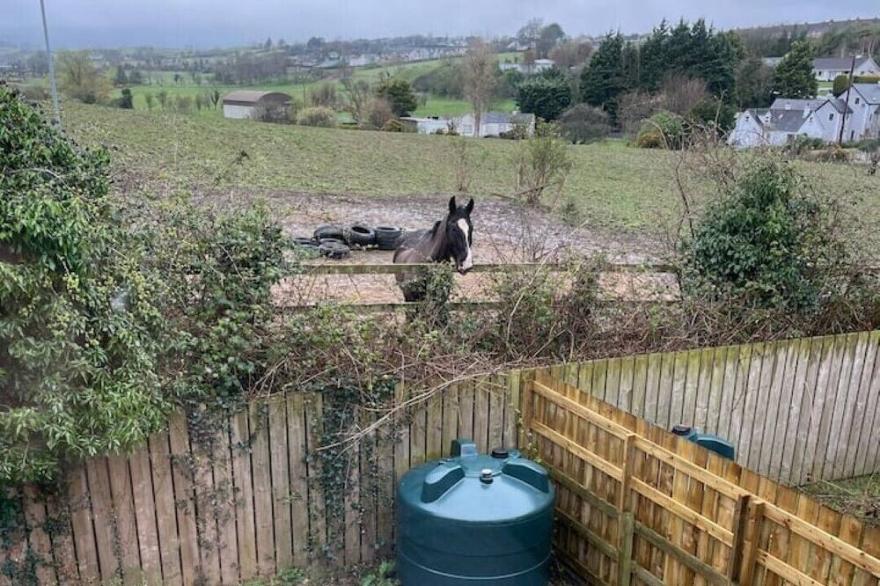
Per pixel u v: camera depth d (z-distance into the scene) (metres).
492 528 4.00
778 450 6.80
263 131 27.22
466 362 5.48
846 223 7.73
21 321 3.61
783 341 6.49
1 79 4.02
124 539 4.61
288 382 4.92
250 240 4.88
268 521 4.98
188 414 4.61
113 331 3.95
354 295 8.02
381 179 22.08
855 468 7.27
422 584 4.27
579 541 5.12
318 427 4.95
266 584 5.00
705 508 4.07
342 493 5.11
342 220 15.88
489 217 16.42
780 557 3.69
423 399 5.09
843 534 3.39
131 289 4.14
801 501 3.59
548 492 4.31
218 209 5.15
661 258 7.44
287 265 5.24
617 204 18.38
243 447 4.79
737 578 3.91
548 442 5.31
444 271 6.03
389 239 13.62
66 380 3.78
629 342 6.40
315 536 5.12
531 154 19.22
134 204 4.71
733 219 6.94
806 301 7.07
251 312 4.88
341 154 25.53
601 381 5.73
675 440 4.27
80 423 3.88
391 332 5.26
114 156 5.86
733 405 6.43
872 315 7.45
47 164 3.97
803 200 7.11
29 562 4.40
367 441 5.07
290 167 22.28
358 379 4.93
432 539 4.11
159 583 4.76
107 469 4.46
